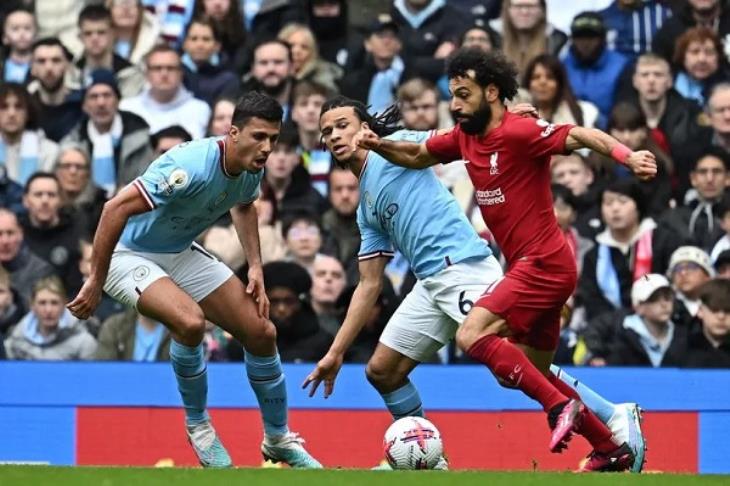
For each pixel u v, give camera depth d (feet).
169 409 94.63
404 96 104.68
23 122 106.83
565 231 100.22
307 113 104.63
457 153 69.51
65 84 108.17
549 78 103.76
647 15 108.37
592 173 102.63
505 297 66.33
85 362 95.86
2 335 101.24
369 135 69.31
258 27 109.91
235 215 74.49
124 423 94.79
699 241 100.89
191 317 69.67
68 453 94.84
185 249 73.15
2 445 94.99
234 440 94.02
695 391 93.15
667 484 54.13
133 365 95.55
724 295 96.32
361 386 94.38
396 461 69.56
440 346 76.18
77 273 103.04
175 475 56.24
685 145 103.76
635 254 100.22
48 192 103.19
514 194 66.74
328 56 108.68
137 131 106.83
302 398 94.43
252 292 73.51
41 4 111.75
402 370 76.38
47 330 100.73
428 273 73.92
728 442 92.63
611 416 72.38
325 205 103.14
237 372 94.79
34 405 95.45
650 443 92.89
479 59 66.33
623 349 97.60
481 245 73.97
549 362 71.15
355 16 109.09
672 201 102.42
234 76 108.88
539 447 92.99
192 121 107.55
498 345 65.72
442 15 108.78
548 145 65.26
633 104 104.83
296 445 76.54
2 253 102.42
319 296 98.89
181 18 110.32
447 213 73.72
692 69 105.40
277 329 98.27
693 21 108.06
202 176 69.05
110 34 109.50
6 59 110.73
